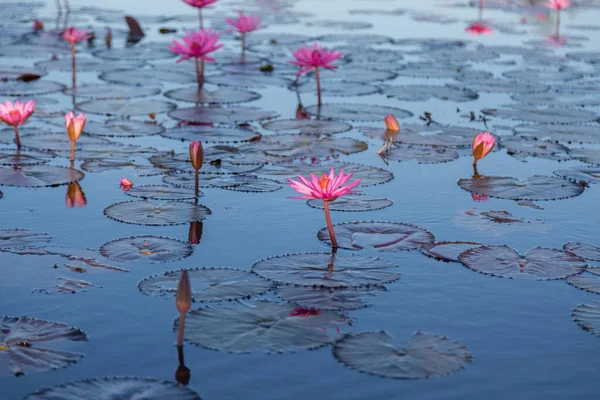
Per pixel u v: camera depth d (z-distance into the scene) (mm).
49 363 4051
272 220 6336
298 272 5246
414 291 5035
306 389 3877
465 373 4062
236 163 7902
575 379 4055
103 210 6473
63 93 11188
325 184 5480
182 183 7219
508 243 5945
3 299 4773
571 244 5891
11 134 8852
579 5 26125
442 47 16516
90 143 8562
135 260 5430
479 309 4828
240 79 12594
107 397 3686
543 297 5012
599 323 4668
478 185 7379
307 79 12820
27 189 6980
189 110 10250
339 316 4633
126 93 11234
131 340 4320
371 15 22281
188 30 18109
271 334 4379
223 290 4922
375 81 12734
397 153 8500
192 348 4230
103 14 20672
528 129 9664
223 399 3768
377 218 6465
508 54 15836
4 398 3707
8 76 12117
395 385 3924
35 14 20234
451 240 5961
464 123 9984
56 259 5410
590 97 11648
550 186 7348
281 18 21031
